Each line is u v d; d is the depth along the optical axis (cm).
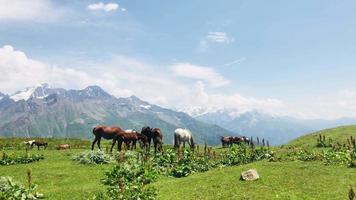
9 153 4631
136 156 3659
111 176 2494
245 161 3628
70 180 2869
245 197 2028
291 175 2525
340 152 3322
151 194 2111
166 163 3434
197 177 2720
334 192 2072
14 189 2255
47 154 4419
